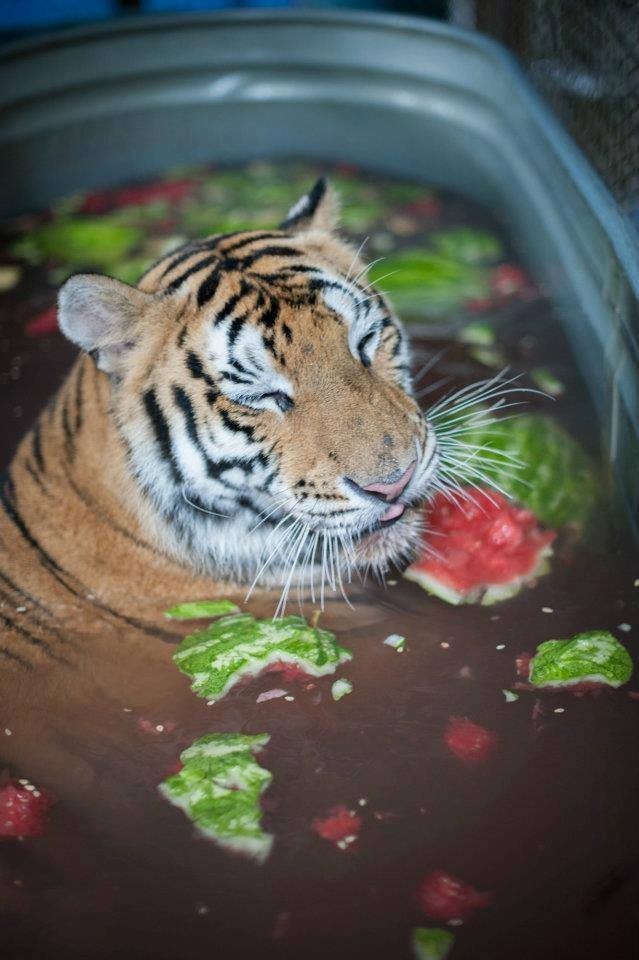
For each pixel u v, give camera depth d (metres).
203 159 6.43
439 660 3.02
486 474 3.64
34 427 3.61
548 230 4.99
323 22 6.30
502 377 4.28
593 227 4.29
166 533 3.26
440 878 2.42
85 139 6.10
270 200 5.90
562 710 2.83
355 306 3.06
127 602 3.30
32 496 3.39
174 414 3.04
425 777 2.67
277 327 2.92
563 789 2.62
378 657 3.04
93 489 3.27
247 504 3.13
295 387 2.92
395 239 5.44
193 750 2.75
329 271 3.12
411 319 4.72
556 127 4.96
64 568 3.33
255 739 2.79
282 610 3.27
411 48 6.23
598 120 4.70
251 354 2.93
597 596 3.20
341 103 6.38
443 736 2.78
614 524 3.48
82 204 5.98
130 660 3.09
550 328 4.61
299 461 2.93
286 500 2.99
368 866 2.46
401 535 3.17
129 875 2.46
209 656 3.00
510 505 3.51
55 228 5.70
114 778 2.71
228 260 3.12
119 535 3.30
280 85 6.39
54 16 7.33
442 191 5.97
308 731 2.82
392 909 2.36
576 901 2.35
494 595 3.24
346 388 2.91
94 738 2.83
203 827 2.55
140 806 2.63
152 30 6.18
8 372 4.50
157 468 3.13
